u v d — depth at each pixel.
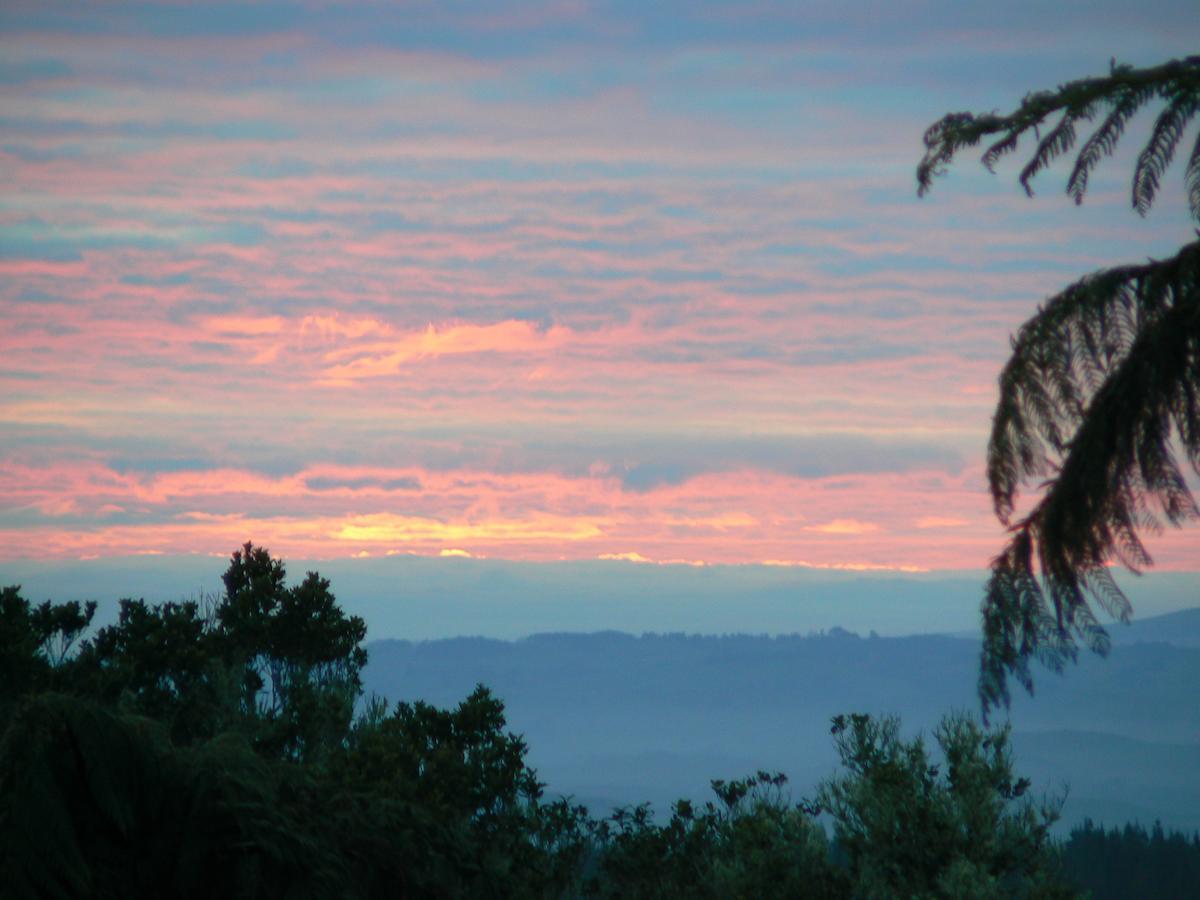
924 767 11.96
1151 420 3.45
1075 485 3.51
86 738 5.75
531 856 11.02
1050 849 11.33
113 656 12.02
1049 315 3.65
